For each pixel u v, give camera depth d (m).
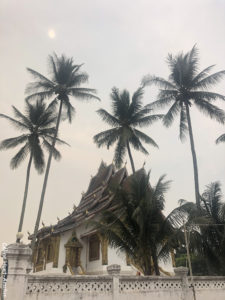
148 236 15.34
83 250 29.34
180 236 15.48
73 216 36.22
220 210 18.67
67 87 33.91
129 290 11.28
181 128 28.58
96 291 10.69
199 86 27.89
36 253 36.88
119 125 33.16
